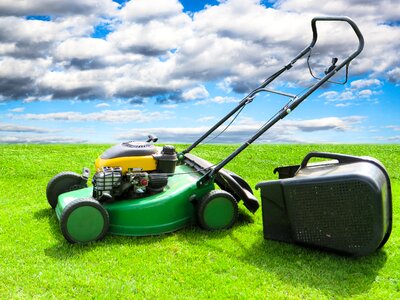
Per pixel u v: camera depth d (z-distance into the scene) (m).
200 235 1.73
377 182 1.41
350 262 1.49
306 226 1.54
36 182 2.72
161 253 1.56
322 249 1.55
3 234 1.75
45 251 1.57
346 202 1.44
